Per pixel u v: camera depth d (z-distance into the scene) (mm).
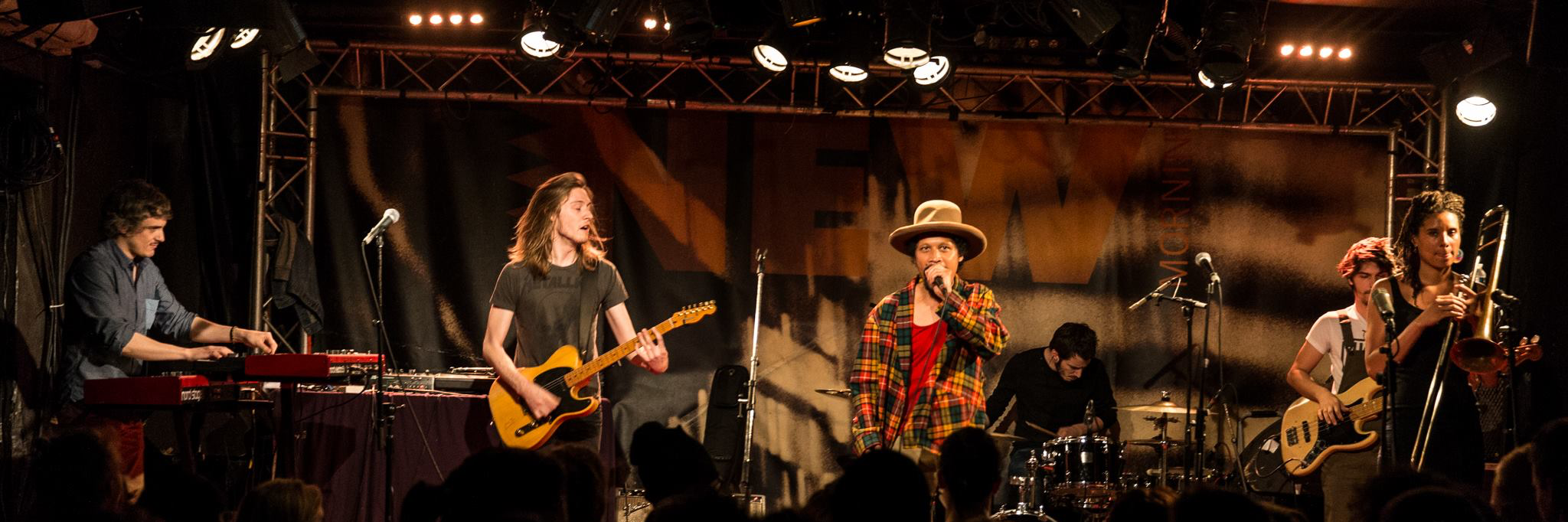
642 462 3178
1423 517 2225
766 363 7117
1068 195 7219
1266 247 7176
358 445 5102
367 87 6871
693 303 7117
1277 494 6496
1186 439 5820
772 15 6258
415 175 7016
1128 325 7180
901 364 4570
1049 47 6816
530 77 7113
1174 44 6004
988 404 6801
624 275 7094
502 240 7035
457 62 7129
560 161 7109
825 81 7160
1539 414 6117
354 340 6895
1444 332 4219
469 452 5137
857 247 7168
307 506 2691
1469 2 6328
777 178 7180
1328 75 7062
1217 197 7199
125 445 4598
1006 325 7176
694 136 7176
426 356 6941
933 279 4391
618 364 7062
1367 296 5609
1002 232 7203
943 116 6996
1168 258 7195
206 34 5496
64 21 4945
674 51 6926
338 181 6945
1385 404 4227
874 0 5812
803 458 7062
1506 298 4215
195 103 6691
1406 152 7109
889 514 2539
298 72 6168
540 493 2572
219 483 5863
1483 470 4145
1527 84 6398
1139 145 7238
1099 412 6711
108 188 6234
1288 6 6703
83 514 2482
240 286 6762
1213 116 7215
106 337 4793
